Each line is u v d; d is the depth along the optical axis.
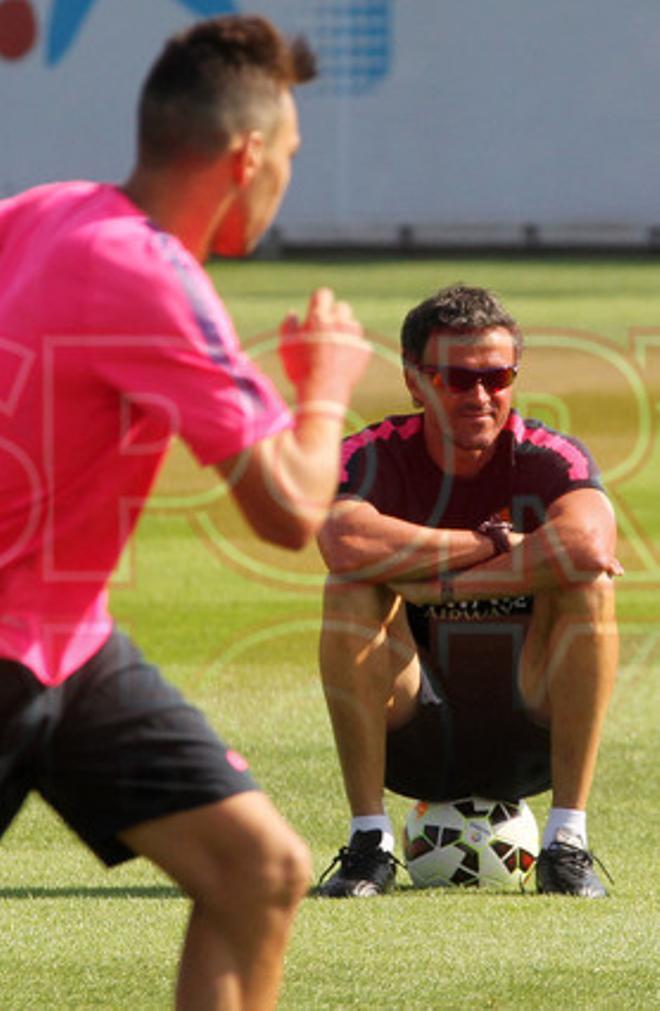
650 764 21.78
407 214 128.12
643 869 17.53
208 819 10.62
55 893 16.70
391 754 17.00
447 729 16.69
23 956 14.57
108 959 14.51
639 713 24.33
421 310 16.42
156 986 13.79
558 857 16.69
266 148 10.49
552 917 15.83
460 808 17.22
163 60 10.50
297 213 128.25
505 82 126.69
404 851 17.47
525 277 105.12
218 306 10.16
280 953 10.79
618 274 107.88
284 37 10.60
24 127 125.88
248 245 10.77
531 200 127.44
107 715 10.61
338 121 127.56
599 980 13.97
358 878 16.61
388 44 126.56
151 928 15.45
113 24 124.88
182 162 10.41
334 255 125.69
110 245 10.03
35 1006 13.28
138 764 10.62
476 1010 13.23
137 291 9.94
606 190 126.88
